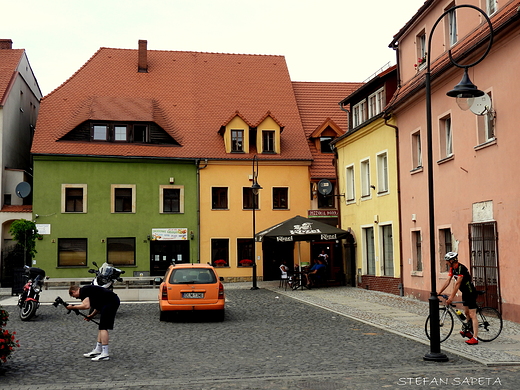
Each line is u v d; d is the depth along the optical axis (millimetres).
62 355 11781
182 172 35781
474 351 11664
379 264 26406
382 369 10102
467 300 12625
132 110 36188
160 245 35219
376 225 26609
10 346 9867
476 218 17859
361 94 29031
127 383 9180
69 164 34375
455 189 19219
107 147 34938
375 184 26719
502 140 16375
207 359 11242
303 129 38906
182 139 36688
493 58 16766
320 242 36094
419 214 22172
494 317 13008
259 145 36750
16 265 33469
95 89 38125
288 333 14688
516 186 15703
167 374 9875
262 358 11297
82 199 34406
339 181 31766
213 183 36031
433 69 20312
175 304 16891
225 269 35656
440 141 20312
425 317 17391
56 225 33875
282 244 36438
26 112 39375
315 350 12148
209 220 35781
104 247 34281
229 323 16797
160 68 40781
